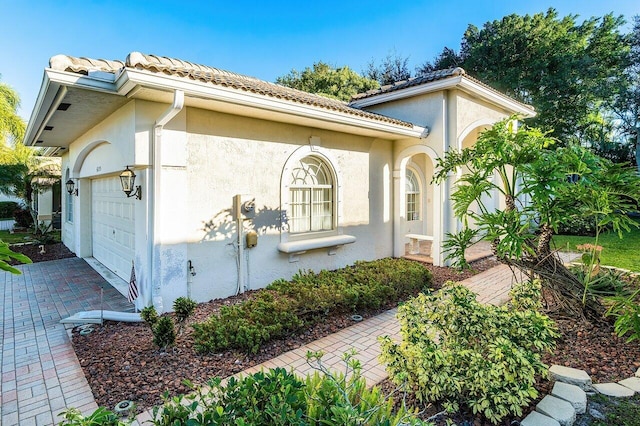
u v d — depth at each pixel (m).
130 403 3.86
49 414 3.79
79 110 7.43
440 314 4.05
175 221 6.80
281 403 2.25
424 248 13.52
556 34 24.34
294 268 9.03
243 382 2.52
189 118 6.98
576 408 3.53
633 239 15.51
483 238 5.73
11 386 4.33
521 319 3.93
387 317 6.67
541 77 23.77
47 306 7.49
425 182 14.80
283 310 5.87
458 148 10.73
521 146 5.57
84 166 11.76
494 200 14.19
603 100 23.17
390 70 34.72
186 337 5.53
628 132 24.05
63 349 5.37
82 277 9.89
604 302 5.85
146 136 6.49
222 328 5.24
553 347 3.91
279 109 7.27
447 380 3.29
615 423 3.42
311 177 9.73
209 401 3.70
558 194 4.86
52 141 11.68
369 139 10.97
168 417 2.34
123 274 9.20
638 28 22.67
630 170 4.97
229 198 7.66
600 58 23.62
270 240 8.47
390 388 4.13
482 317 3.92
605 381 4.20
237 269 7.82
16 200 25.77
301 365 4.77
